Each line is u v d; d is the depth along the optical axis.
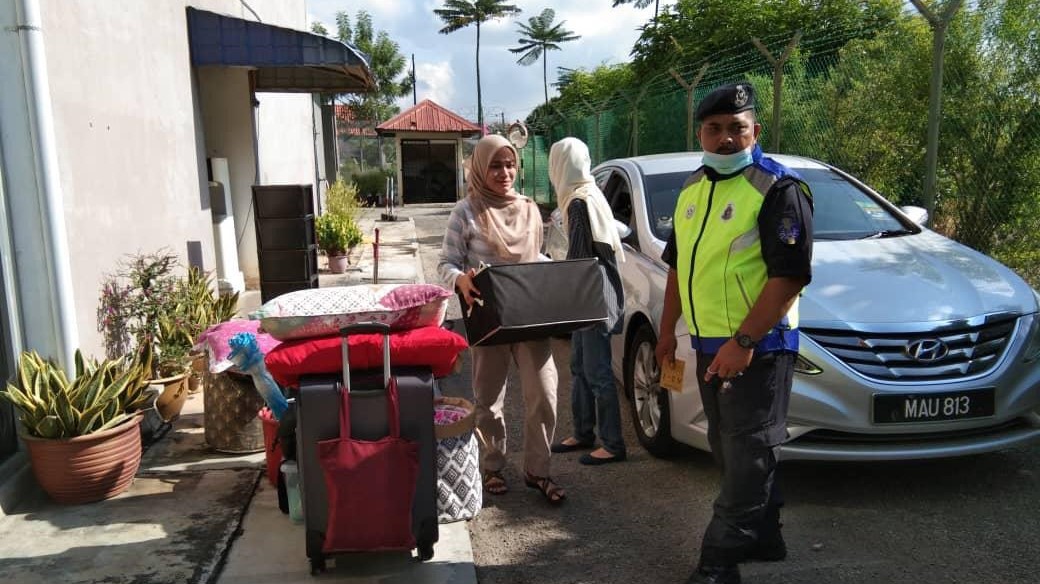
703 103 2.76
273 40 7.68
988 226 6.02
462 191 30.84
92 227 4.77
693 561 3.31
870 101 7.24
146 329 5.24
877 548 3.32
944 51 6.27
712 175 2.81
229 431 4.38
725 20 18.64
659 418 4.34
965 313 3.73
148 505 3.74
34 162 3.83
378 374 2.98
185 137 7.05
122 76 5.45
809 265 2.56
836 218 4.98
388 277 10.96
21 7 3.71
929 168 5.94
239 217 9.91
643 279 4.74
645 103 13.27
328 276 11.07
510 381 6.22
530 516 3.77
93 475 3.70
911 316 3.70
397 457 2.85
